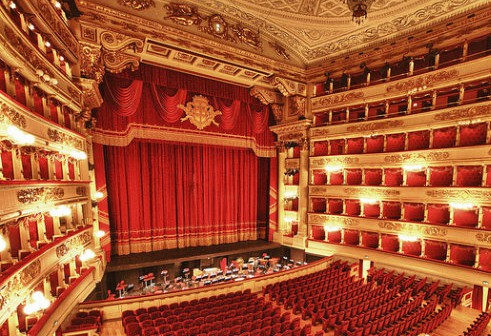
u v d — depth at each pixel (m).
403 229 11.34
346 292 8.97
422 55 11.03
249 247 14.13
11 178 4.68
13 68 4.65
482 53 9.82
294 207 15.27
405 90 11.23
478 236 9.54
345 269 11.97
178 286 11.22
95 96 8.83
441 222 10.58
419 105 11.51
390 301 8.22
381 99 11.93
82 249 7.69
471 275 9.61
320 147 14.04
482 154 9.48
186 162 13.85
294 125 14.41
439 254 10.59
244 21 11.34
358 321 7.19
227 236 15.07
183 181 13.78
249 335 6.14
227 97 13.76
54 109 6.75
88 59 8.38
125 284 10.70
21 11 5.14
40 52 5.39
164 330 6.36
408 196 11.23
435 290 10.09
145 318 7.16
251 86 14.37
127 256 11.79
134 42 9.23
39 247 5.53
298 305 8.30
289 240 14.75
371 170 12.45
